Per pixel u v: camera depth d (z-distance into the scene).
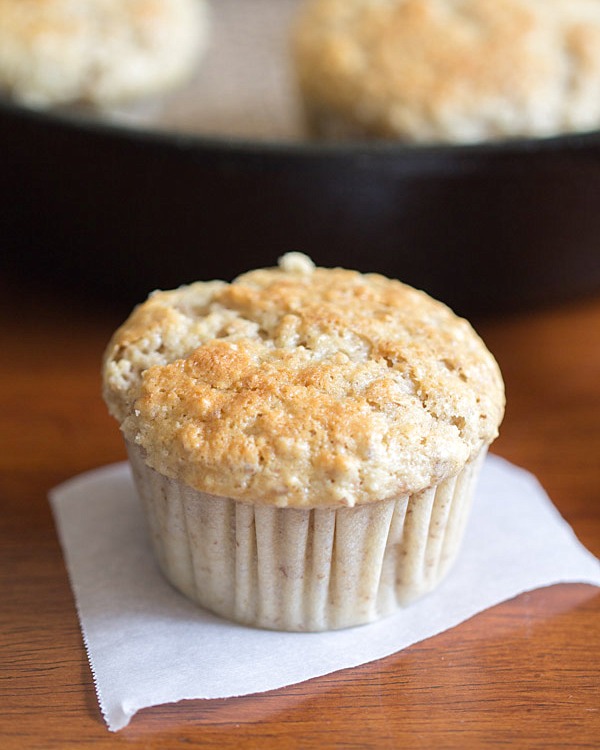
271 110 0.45
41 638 0.26
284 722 0.25
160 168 0.34
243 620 0.27
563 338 0.37
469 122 0.37
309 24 0.41
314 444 0.25
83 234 0.36
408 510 0.26
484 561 0.28
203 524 0.26
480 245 0.35
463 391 0.26
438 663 0.26
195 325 0.27
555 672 0.26
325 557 0.25
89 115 0.41
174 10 0.42
